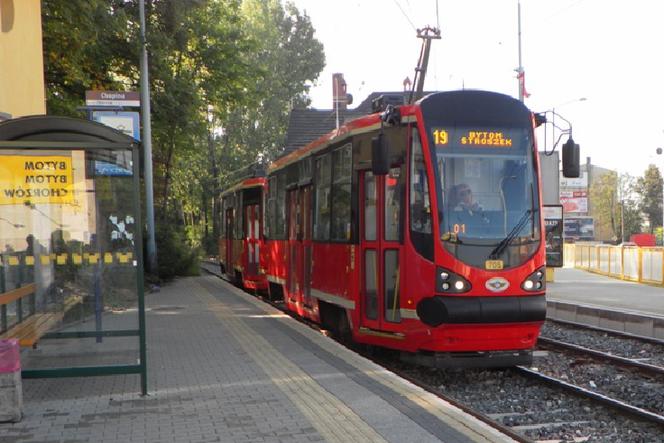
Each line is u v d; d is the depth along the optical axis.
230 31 29.36
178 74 27.41
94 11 16.78
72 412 6.65
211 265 45.56
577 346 12.34
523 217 9.19
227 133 55.75
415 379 9.70
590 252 33.38
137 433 5.96
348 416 6.39
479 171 9.20
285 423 6.20
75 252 7.60
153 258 23.08
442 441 5.65
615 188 104.44
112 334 7.63
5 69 11.22
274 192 17.02
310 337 11.18
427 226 8.98
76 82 20.48
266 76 31.55
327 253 11.76
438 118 9.24
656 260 24.73
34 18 12.60
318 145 12.59
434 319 8.77
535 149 9.47
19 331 7.52
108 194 7.59
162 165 29.95
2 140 7.34
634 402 8.86
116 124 14.49
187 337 11.24
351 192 10.55
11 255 7.52
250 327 12.37
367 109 42.31
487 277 8.84
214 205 54.88
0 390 6.27
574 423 7.66
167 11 24.36
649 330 14.49
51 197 7.52
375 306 9.90
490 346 8.95
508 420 7.85
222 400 7.05
